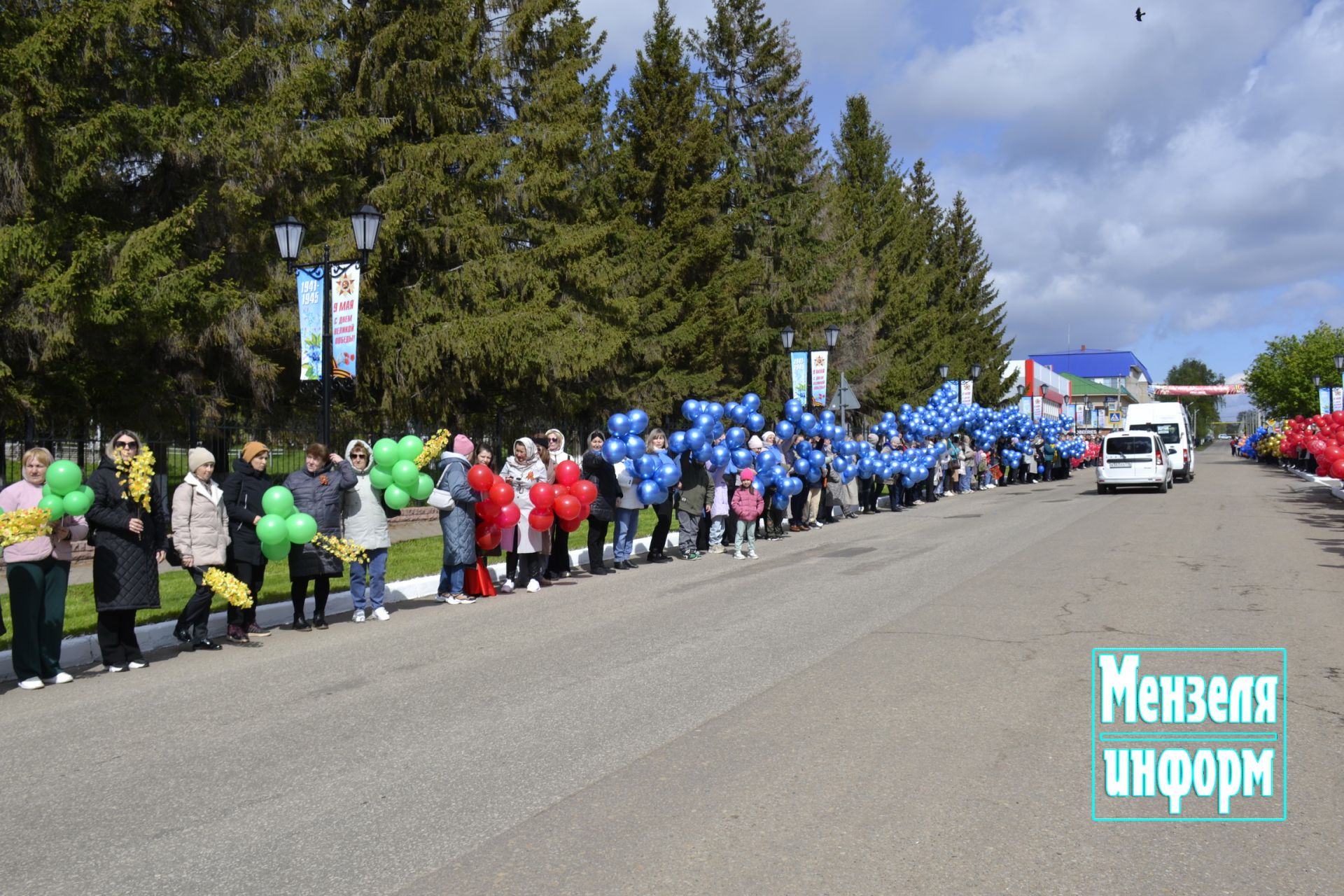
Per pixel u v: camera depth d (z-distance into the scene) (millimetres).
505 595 11883
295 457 20359
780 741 5445
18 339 17125
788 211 40406
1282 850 3969
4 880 4016
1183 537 15797
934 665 7168
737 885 3695
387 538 10633
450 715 6258
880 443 23656
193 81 18594
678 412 35281
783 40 41125
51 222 16281
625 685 6852
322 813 4633
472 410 28719
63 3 17406
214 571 8734
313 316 13680
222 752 5691
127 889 3885
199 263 17891
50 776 5367
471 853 4082
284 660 8375
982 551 14273
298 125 21203
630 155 35188
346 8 24891
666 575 13109
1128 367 149875
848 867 3826
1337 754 5109
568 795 4723
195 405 19469
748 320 36156
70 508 7652
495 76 28094
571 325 27953
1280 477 39812
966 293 64000
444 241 25109
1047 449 39656
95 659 8797
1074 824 4242
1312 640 7801
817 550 15195
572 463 12688
